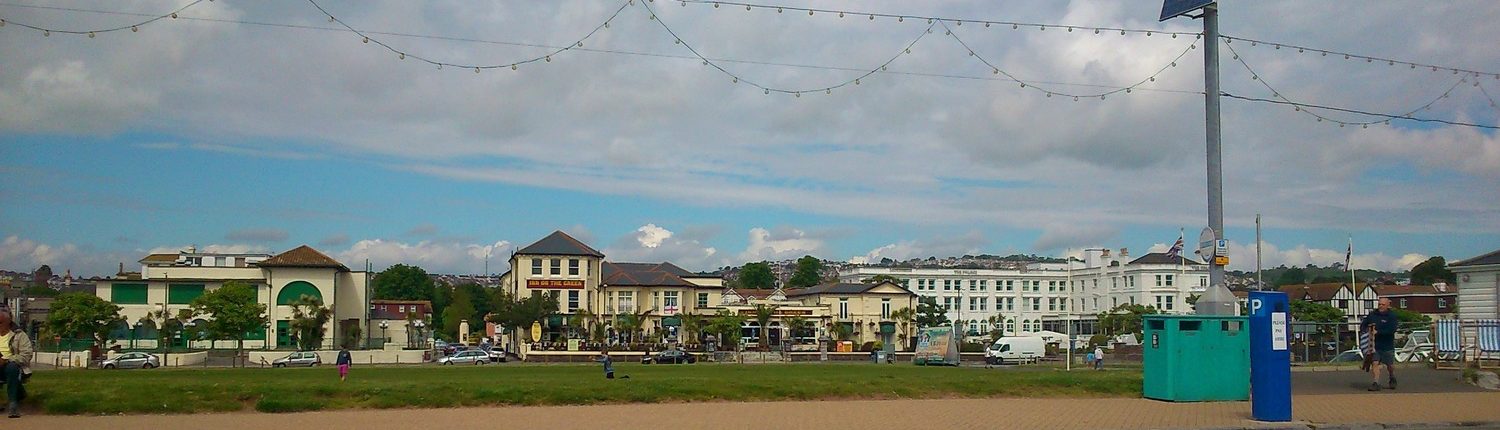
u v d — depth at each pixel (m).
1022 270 137.62
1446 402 20.22
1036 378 23.55
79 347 80.06
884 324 102.56
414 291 158.38
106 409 17.97
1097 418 17.70
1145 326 21.77
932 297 125.19
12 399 17.16
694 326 96.69
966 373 27.80
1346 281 133.50
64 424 16.16
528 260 100.12
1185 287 119.38
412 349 86.56
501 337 99.81
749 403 20.28
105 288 89.12
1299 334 58.53
